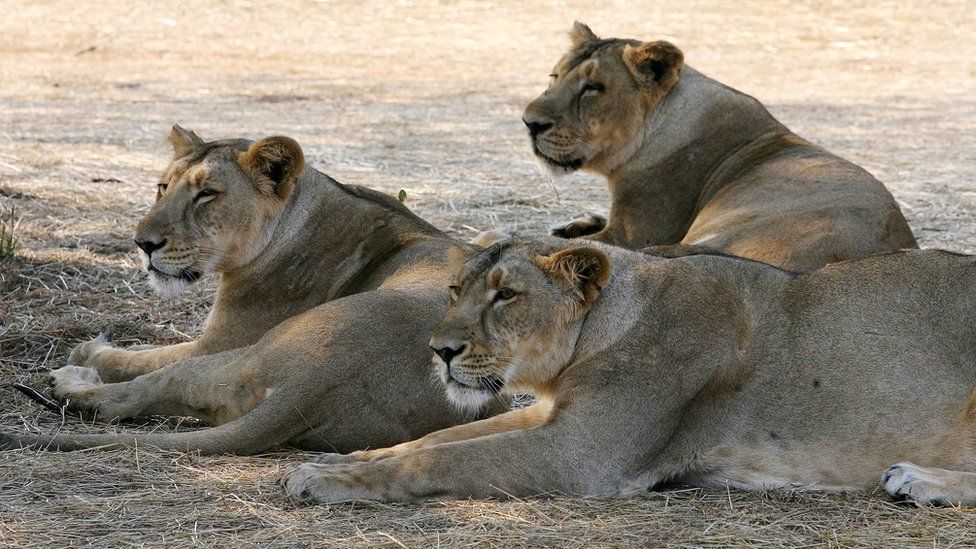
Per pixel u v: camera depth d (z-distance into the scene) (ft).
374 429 30.60
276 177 35.09
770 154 45.01
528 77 114.62
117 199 59.11
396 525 25.59
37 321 40.91
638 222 47.34
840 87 110.01
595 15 152.35
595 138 46.75
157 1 160.35
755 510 26.99
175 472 28.43
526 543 24.80
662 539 25.21
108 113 87.30
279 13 155.22
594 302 28.66
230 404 31.01
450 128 85.40
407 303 31.55
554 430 27.48
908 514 26.66
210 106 92.63
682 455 28.09
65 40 131.95
